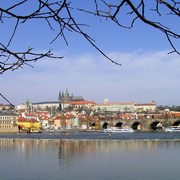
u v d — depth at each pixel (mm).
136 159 76812
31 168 64312
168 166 63812
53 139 178875
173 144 123250
